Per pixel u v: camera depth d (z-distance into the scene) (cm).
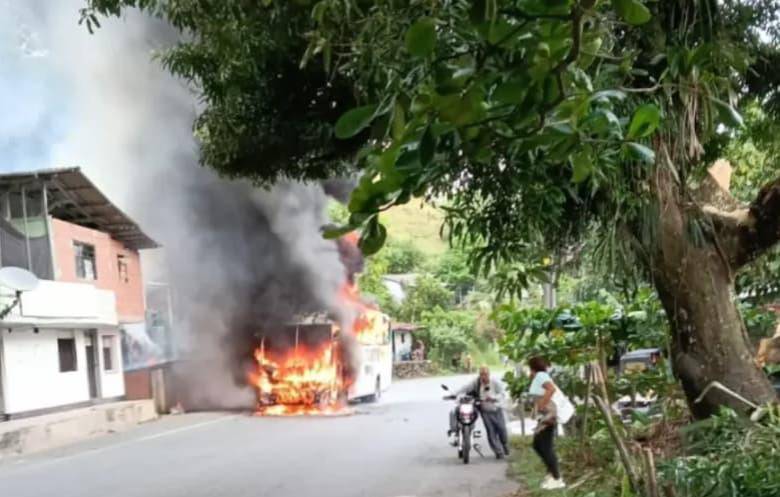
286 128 640
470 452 1120
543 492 739
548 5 128
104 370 2075
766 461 364
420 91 147
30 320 1672
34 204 1823
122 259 2212
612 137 181
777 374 669
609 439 753
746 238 501
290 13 447
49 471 1148
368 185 149
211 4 482
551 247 511
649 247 500
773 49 488
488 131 146
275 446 1306
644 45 335
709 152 532
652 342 821
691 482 380
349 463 1071
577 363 909
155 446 1393
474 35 144
